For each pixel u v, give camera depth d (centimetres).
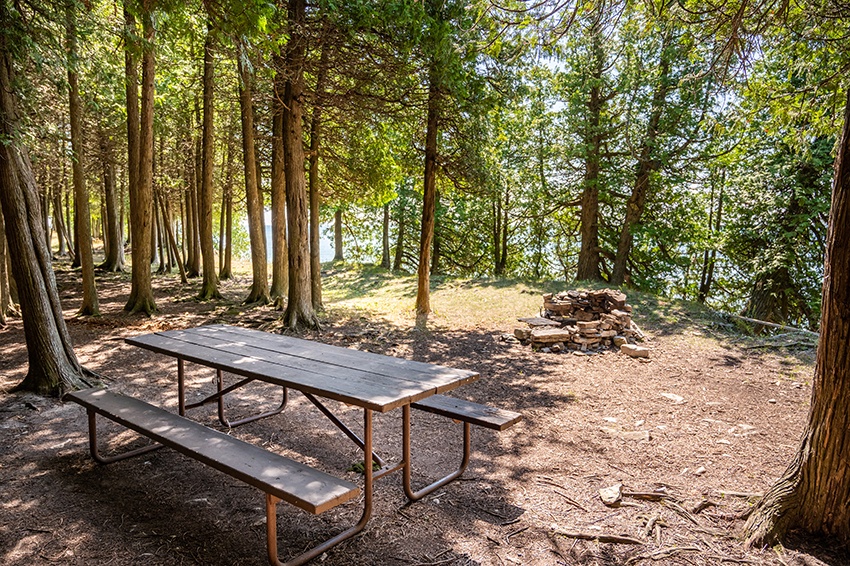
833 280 259
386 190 1380
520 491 338
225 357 365
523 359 764
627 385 625
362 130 1184
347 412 498
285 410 498
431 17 834
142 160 1004
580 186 1598
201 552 259
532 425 477
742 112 764
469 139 1098
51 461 369
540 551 266
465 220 2173
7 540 265
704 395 584
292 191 933
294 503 218
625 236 1497
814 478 272
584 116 1439
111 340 796
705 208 1711
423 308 1166
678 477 365
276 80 987
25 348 726
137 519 290
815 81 704
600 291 908
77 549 258
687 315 1041
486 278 1638
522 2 391
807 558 257
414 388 283
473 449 414
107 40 751
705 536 283
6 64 486
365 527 287
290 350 391
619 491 334
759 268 1284
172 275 2012
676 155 1383
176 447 281
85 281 993
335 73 973
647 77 1320
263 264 1277
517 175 1673
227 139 1591
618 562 257
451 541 274
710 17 441
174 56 1197
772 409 534
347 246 3158
